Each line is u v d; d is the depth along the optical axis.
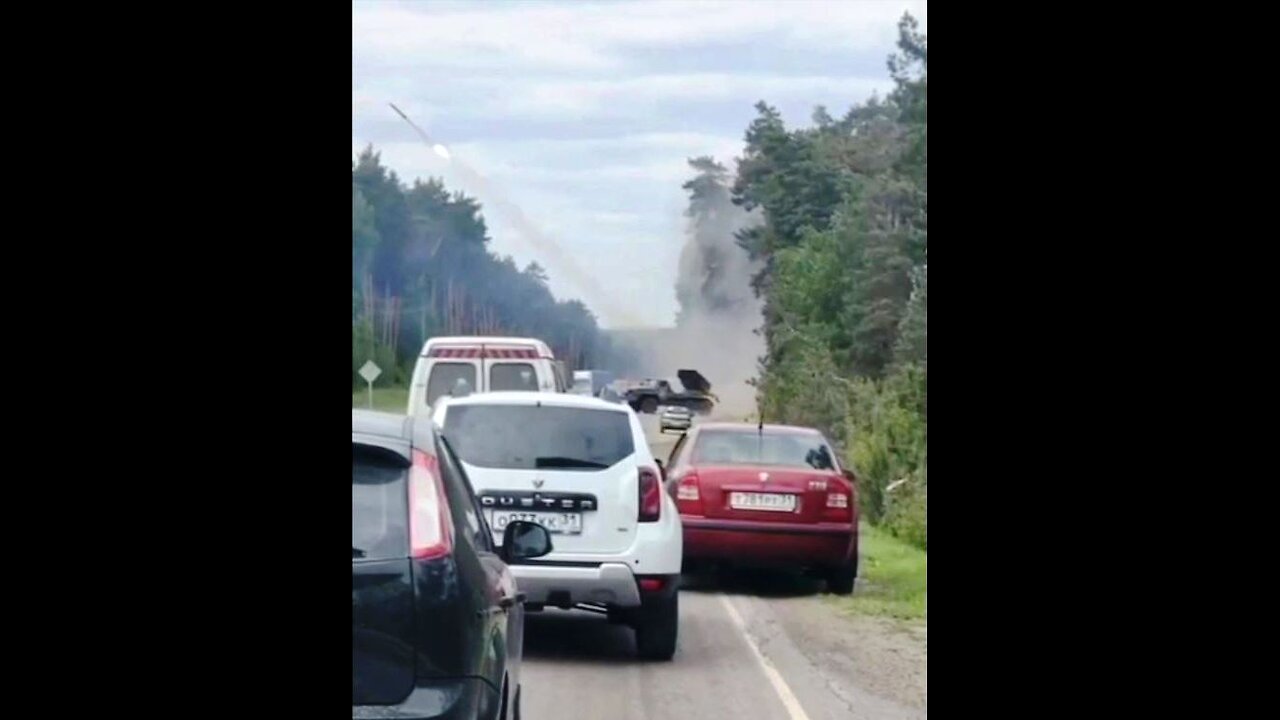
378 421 6.02
